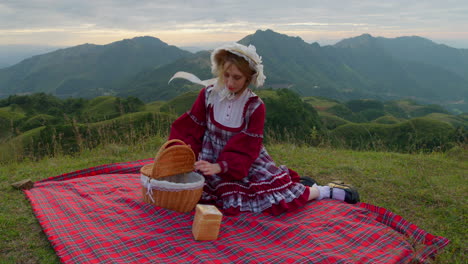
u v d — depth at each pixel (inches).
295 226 114.2
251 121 124.6
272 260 95.3
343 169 225.6
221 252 100.4
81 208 124.6
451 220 151.5
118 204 127.7
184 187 115.4
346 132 2162.9
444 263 115.2
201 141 133.5
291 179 142.2
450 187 194.1
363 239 112.8
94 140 283.0
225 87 125.5
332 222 121.0
